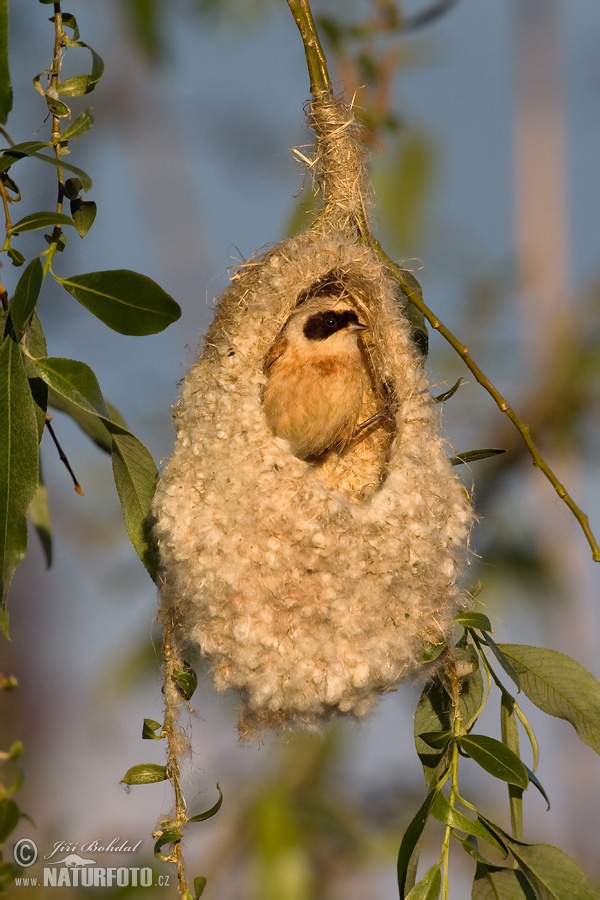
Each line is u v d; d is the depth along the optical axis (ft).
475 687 28.76
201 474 30.09
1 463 26.04
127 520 30.27
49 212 25.88
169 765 27.94
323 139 33.19
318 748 37.73
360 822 37.58
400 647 28.81
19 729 50.55
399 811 39.11
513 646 29.27
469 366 29.63
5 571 25.88
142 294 25.86
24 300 25.67
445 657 28.91
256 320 32.42
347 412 36.35
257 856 33.96
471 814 36.81
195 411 31.40
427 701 29.43
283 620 28.68
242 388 31.50
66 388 26.12
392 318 33.04
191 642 29.84
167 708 28.60
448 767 27.07
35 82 26.78
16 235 25.86
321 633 28.60
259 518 29.32
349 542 29.19
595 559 27.58
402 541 29.53
